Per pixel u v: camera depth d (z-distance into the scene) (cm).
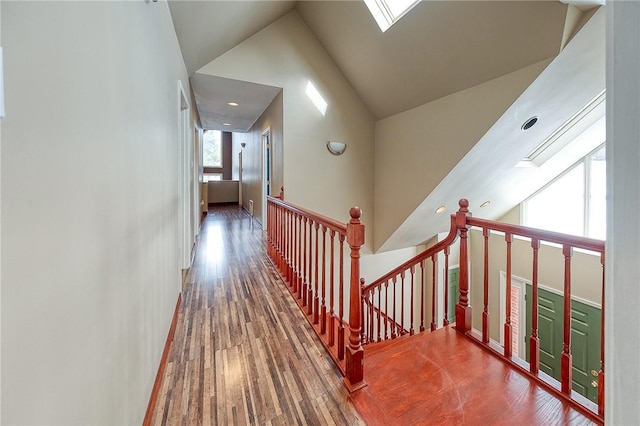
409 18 287
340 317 177
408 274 587
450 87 320
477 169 364
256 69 397
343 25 363
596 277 358
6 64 48
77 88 72
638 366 36
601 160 403
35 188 56
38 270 57
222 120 652
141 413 127
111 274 94
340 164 465
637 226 36
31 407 55
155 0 160
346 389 154
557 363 399
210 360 179
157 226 168
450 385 154
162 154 187
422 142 382
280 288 290
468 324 203
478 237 529
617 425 39
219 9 268
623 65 38
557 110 298
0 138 47
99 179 85
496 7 225
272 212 388
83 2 76
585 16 200
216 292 280
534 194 492
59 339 64
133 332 118
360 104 471
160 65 182
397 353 182
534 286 157
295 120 428
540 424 129
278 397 149
